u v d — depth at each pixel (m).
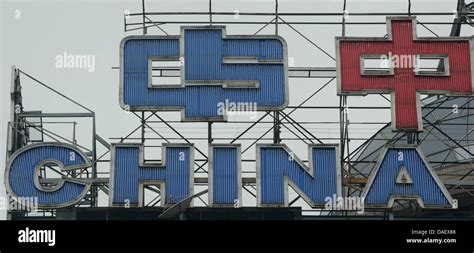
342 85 46.19
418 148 44.97
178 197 44.72
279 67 46.44
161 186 44.78
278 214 44.69
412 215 46.59
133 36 46.56
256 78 46.28
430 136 54.72
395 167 44.78
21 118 49.34
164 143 45.22
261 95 46.16
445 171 50.78
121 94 46.06
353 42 46.59
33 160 45.31
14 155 45.28
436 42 46.69
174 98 46.06
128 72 46.28
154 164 45.00
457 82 46.31
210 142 46.25
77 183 45.28
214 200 44.31
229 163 44.78
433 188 44.62
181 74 46.22
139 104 46.00
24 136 49.22
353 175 49.78
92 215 44.97
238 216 44.53
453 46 46.66
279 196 44.50
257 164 44.81
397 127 45.81
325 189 44.62
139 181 44.81
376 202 44.47
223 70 46.31
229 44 46.59
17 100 48.72
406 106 46.03
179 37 46.59
